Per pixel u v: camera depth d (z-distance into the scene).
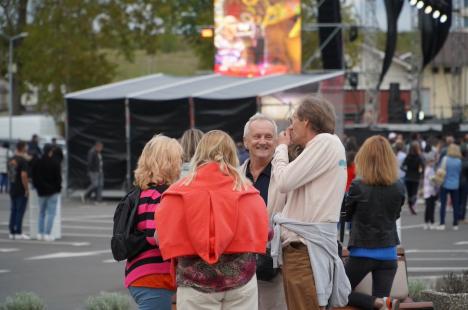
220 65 52.06
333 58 53.94
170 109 42.41
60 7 71.81
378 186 11.18
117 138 43.44
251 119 10.23
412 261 22.20
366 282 11.51
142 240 9.49
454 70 70.12
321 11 53.84
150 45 75.88
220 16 52.12
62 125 79.81
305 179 9.42
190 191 8.38
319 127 9.64
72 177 44.47
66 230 30.31
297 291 9.54
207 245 8.24
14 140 73.75
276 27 51.66
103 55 73.00
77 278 19.56
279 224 9.64
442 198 30.80
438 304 13.84
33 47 72.50
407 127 58.97
